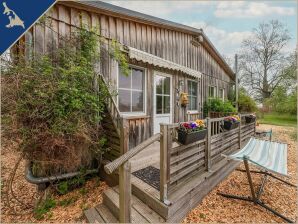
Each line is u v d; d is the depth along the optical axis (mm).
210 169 3154
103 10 3586
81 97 2859
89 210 2486
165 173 2162
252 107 11555
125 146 2869
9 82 2432
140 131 4469
